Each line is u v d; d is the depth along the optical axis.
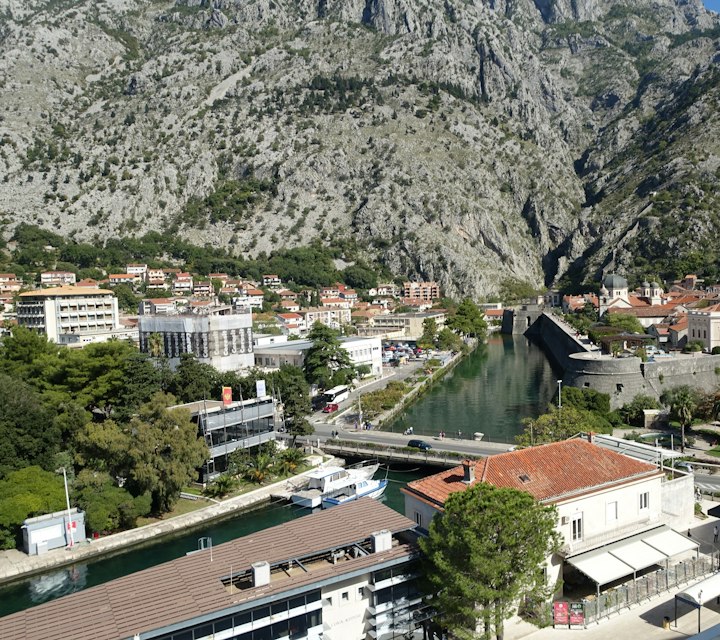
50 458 84.38
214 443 95.88
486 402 150.25
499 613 43.03
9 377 95.81
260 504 88.94
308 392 143.38
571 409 100.12
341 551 49.69
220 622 42.38
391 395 142.88
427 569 47.19
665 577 55.16
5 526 74.31
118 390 112.69
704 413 116.44
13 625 40.38
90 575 69.50
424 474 98.50
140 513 79.62
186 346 152.12
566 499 52.78
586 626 49.72
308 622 45.50
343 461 104.50
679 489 67.31
